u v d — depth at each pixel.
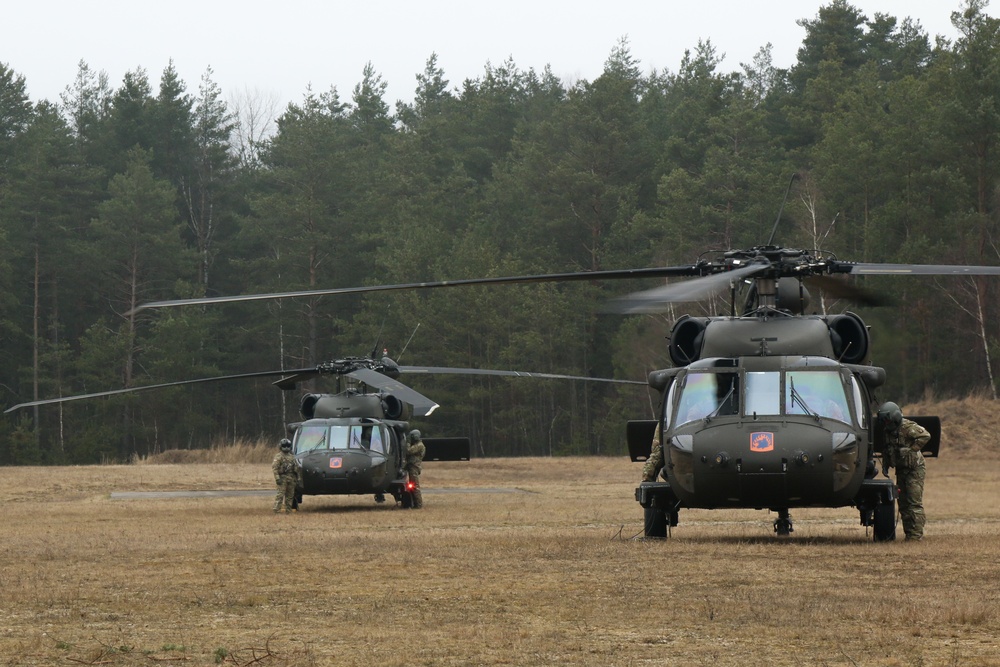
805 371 34.19
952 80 150.75
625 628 19.20
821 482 32.59
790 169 170.38
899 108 154.00
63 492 79.62
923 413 134.00
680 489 33.88
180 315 193.25
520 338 175.25
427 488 79.81
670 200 175.38
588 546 32.41
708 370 34.78
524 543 33.53
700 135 196.75
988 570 26.25
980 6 152.12
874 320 130.75
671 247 168.75
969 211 147.50
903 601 21.44
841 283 33.94
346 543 34.47
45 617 20.84
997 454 122.88
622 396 172.25
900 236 152.12
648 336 153.38
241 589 24.42
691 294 23.56
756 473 32.56
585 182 191.88
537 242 199.25
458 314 180.12
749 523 47.66
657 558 29.42
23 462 177.75
